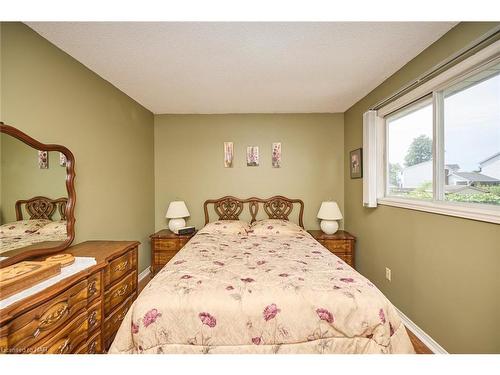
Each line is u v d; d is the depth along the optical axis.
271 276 1.62
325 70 2.28
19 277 1.14
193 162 3.71
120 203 2.74
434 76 1.82
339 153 3.66
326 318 1.33
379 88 2.62
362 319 1.33
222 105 3.32
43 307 1.16
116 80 2.48
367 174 2.71
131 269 2.06
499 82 1.44
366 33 1.71
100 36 1.73
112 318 1.78
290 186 3.69
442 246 1.75
